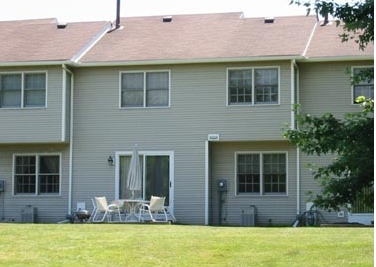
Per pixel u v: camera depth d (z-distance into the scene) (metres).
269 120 22.59
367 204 9.55
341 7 10.05
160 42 24.64
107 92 23.80
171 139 23.30
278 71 22.69
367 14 9.89
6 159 24.53
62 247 11.81
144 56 23.55
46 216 24.03
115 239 12.69
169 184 23.23
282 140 22.64
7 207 24.38
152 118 23.47
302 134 9.93
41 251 11.42
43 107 23.53
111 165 23.62
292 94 22.50
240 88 22.95
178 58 23.08
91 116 23.84
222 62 22.97
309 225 22.20
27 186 24.34
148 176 23.41
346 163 9.46
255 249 11.41
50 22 27.81
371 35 9.84
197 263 10.43
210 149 23.42
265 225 22.83
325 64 23.09
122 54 23.91
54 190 24.14
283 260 10.48
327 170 9.72
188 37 24.86
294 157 22.94
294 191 22.86
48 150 24.16
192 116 23.19
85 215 22.66
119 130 23.66
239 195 23.23
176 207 23.14
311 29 24.61
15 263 10.41
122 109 23.69
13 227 15.06
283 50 22.67
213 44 23.91
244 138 22.72
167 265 10.30
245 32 24.81
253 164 23.28
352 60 22.70
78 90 23.97
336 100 22.89
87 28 26.16
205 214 22.94
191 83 23.28
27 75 23.80
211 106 23.08
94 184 23.73
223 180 23.31
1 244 12.16
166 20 26.94
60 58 23.36
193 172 23.11
